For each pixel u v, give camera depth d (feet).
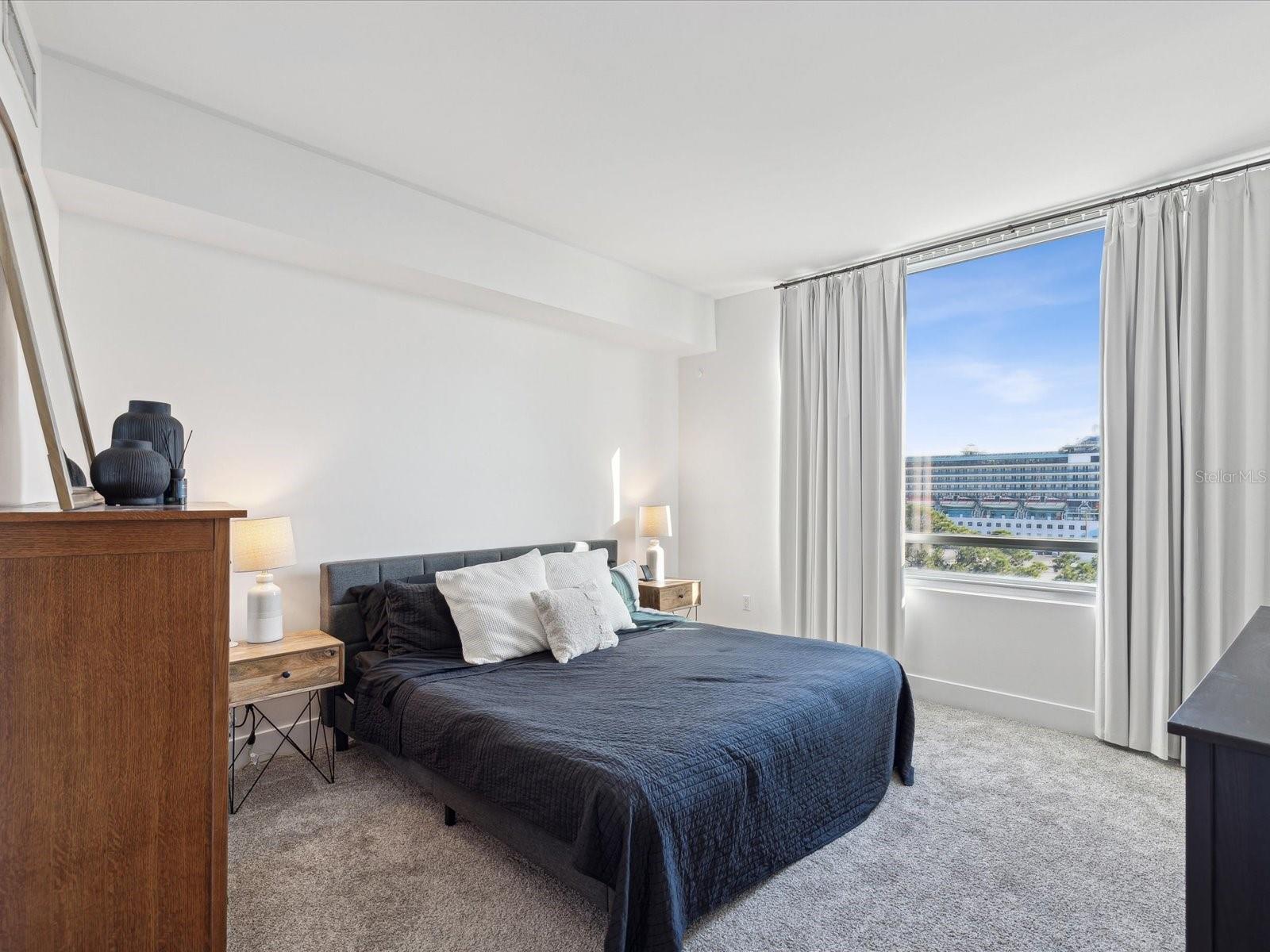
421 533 12.17
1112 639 10.72
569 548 14.26
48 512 4.10
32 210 5.84
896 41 7.12
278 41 7.14
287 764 10.08
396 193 10.43
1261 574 9.48
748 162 9.80
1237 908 3.41
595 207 11.39
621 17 6.75
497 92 8.08
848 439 13.97
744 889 6.61
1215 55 7.28
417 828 8.21
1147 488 10.41
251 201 8.88
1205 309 10.04
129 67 7.58
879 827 8.30
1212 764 3.47
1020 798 9.05
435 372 12.39
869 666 9.38
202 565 4.68
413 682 8.92
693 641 11.20
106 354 8.78
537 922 6.46
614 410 15.96
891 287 13.53
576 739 6.74
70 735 4.24
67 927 4.23
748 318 16.34
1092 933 6.31
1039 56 7.35
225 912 4.73
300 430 10.63
